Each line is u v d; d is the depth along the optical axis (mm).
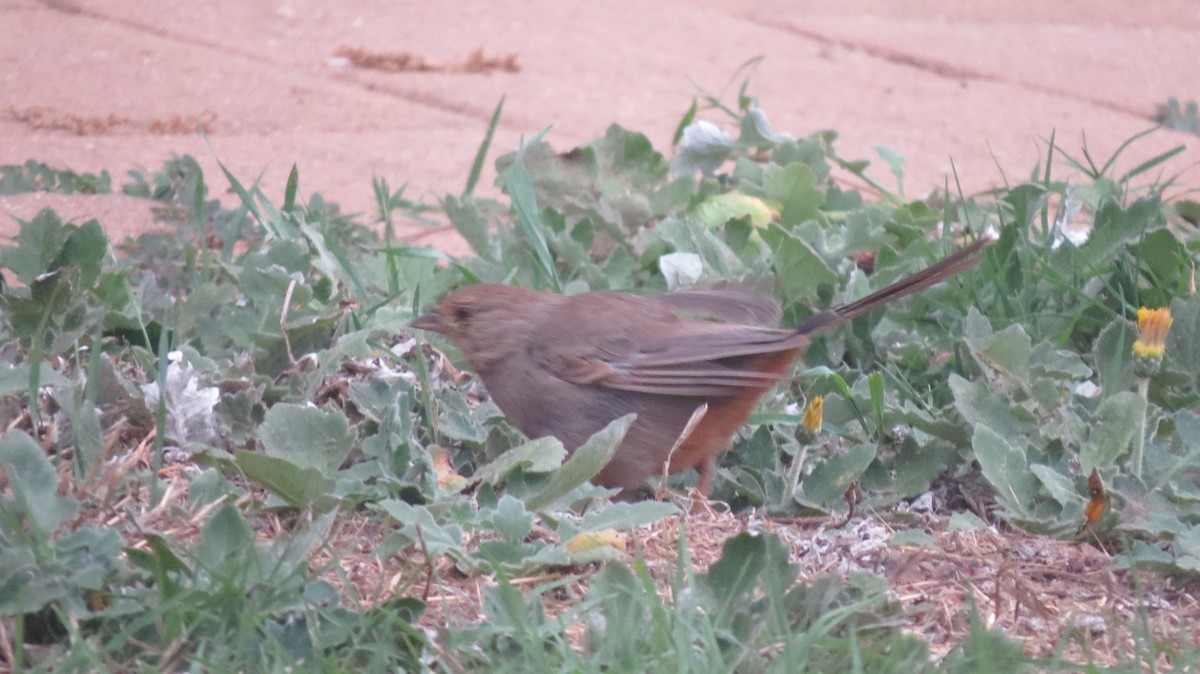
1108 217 10352
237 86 16266
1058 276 10211
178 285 10562
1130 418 7930
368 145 14680
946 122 16438
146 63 16844
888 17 21203
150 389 8094
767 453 8711
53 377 7512
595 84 17188
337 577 6824
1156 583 7215
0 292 9000
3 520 6180
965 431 8570
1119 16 21750
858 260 11219
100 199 12469
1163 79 18656
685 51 18922
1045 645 6527
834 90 17484
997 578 6926
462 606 6656
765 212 11633
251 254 10156
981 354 8703
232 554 6285
